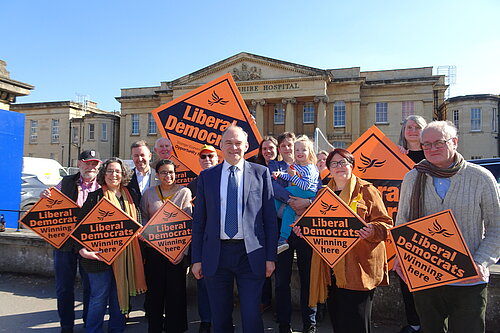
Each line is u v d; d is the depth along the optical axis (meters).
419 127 4.60
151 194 4.59
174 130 5.71
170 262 4.27
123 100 47.22
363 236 3.19
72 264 4.36
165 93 44.47
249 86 40.56
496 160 6.11
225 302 3.45
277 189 4.31
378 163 4.62
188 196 4.47
